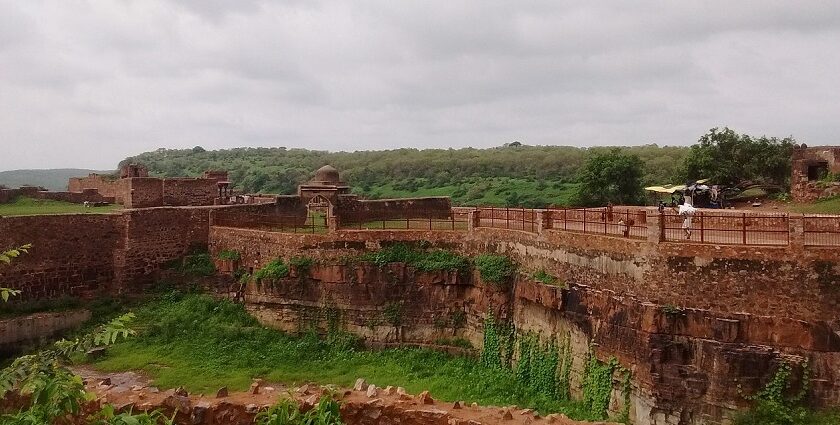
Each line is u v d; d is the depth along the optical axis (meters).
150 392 14.23
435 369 25.38
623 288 20.28
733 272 18.12
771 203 43.16
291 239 30.86
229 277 32.81
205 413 13.21
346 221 40.75
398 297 28.66
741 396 17.20
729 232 23.59
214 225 35.62
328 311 29.25
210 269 33.69
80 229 31.80
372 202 42.91
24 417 9.29
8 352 26.08
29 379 9.09
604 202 51.12
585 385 21.00
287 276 30.25
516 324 25.34
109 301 31.47
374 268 28.97
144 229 33.25
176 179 41.44
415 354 27.03
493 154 113.06
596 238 21.55
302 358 26.81
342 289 29.23
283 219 37.69
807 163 42.38
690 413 17.95
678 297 18.81
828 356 16.73
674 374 18.25
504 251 26.92
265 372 24.83
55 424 11.96
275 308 30.36
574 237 22.62
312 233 31.34
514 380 23.86
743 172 48.97
